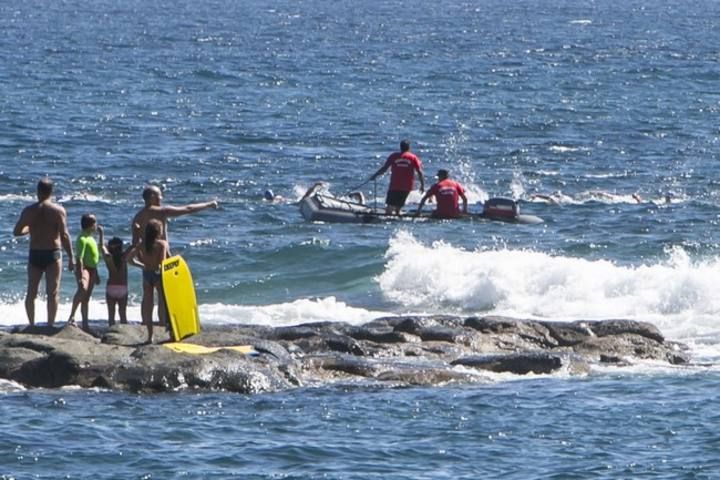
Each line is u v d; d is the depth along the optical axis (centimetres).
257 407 6962
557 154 18175
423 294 10131
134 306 9675
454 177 16288
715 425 6706
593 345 8262
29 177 15588
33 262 8056
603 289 9681
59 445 6284
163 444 6338
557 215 13600
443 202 13088
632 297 9562
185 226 12794
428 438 6494
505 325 8481
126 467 6025
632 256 11531
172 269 7788
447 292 10025
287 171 16538
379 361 7788
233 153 17862
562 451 6316
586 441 6456
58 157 17088
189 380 7244
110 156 17288
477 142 19312
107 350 7531
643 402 7150
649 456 6241
